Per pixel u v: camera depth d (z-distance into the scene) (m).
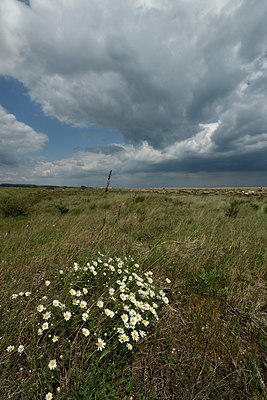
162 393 1.45
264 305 2.40
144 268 3.19
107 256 3.39
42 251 3.52
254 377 1.51
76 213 9.22
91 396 1.32
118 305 2.11
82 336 1.83
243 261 3.45
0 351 1.57
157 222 6.49
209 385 1.47
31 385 1.39
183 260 3.50
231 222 6.48
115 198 13.70
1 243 4.18
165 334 1.96
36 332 1.78
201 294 2.61
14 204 9.15
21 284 2.43
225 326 2.04
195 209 9.49
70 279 2.54
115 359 1.67
